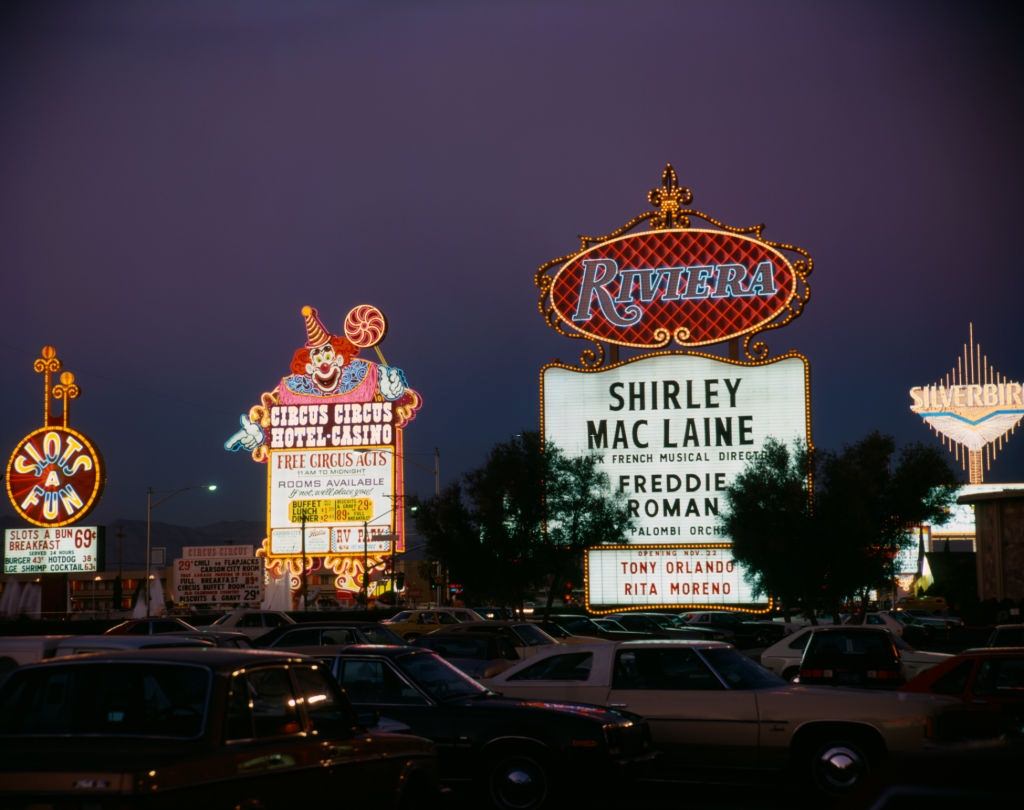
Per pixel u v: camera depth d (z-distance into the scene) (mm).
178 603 75312
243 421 85438
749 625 47625
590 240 60469
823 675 20156
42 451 76312
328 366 85125
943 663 14250
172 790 7312
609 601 57750
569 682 14812
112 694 8102
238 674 8203
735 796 14844
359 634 22859
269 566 83562
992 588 57500
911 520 46844
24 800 7250
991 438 123375
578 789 12398
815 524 46062
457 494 53938
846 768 13531
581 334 59594
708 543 57188
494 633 23125
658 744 14234
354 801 9172
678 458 57875
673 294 59125
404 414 84188
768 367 57625
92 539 75125
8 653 15523
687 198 60312
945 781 3336
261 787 8070
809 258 58000
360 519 83438
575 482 54250
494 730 12594
